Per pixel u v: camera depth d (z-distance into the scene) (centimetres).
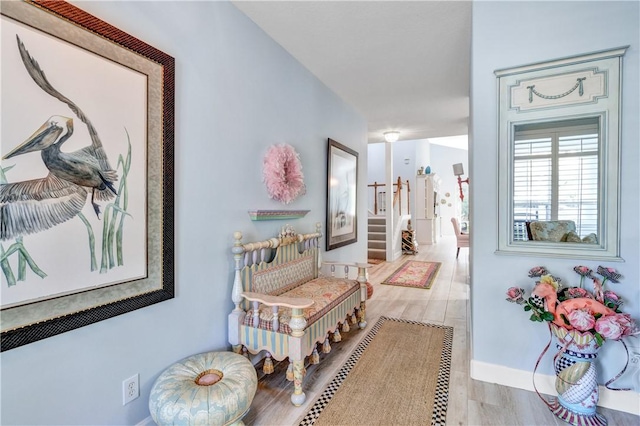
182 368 160
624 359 177
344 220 389
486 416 173
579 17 181
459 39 252
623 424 165
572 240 193
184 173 173
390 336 281
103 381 138
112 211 137
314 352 219
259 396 192
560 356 177
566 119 185
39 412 118
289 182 255
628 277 174
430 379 211
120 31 139
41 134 114
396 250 705
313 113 316
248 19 222
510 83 196
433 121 490
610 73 175
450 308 360
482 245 207
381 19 225
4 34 104
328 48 265
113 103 137
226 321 204
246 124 221
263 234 240
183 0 172
